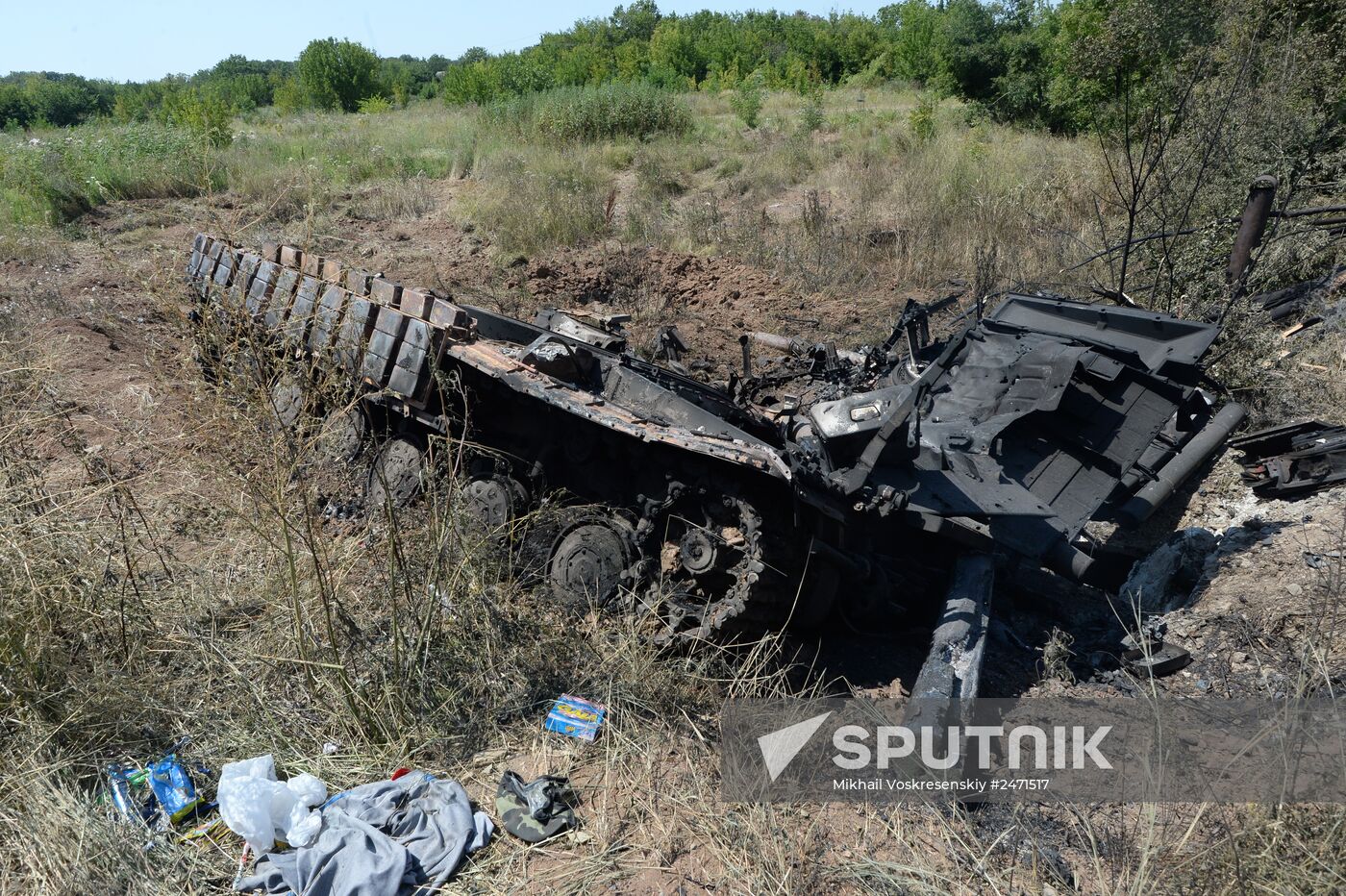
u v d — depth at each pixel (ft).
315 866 10.08
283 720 12.60
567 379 16.21
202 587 14.82
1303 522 17.17
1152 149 30.07
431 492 14.58
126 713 12.34
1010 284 32.07
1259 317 23.31
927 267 36.04
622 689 13.28
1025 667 15.28
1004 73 66.59
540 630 14.28
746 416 17.24
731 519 14.12
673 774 12.11
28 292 32.09
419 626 13.52
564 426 16.62
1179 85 29.53
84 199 45.75
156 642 13.62
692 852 10.86
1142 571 17.75
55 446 17.76
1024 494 15.62
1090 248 32.45
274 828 10.78
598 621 14.65
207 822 11.12
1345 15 32.07
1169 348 17.65
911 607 17.20
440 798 11.27
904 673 15.23
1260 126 28.48
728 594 13.91
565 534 15.57
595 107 61.72
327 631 13.12
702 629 13.84
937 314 31.17
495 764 12.18
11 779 10.93
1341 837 9.93
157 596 14.33
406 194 46.65
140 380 23.34
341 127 73.97
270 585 14.60
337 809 10.93
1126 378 17.06
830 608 15.44
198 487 16.84
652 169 50.49
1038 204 38.55
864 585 16.17
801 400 19.24
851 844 11.03
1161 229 27.20
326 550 14.15
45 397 16.69
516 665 13.60
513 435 17.49
